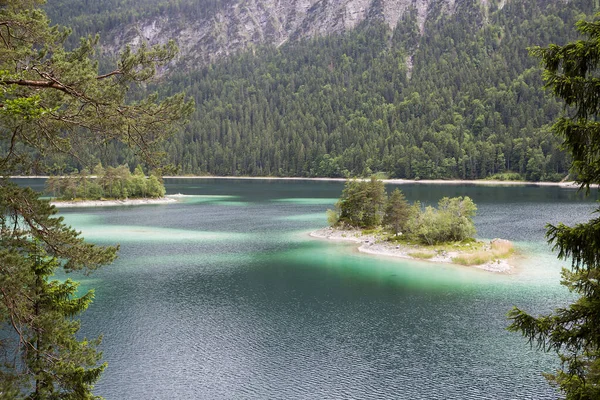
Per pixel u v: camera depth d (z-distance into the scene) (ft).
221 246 247.09
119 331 126.41
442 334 123.44
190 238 271.69
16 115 37.04
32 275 43.80
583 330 40.42
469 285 167.63
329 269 195.21
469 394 93.45
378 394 94.02
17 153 47.85
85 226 319.06
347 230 280.31
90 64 50.31
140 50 49.29
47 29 49.65
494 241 231.09
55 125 46.91
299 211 402.93
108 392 95.09
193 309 144.87
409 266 198.80
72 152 49.83
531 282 170.19
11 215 46.26
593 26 37.50
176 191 633.20
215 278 181.57
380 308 144.36
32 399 48.67
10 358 64.08
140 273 189.26
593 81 36.70
